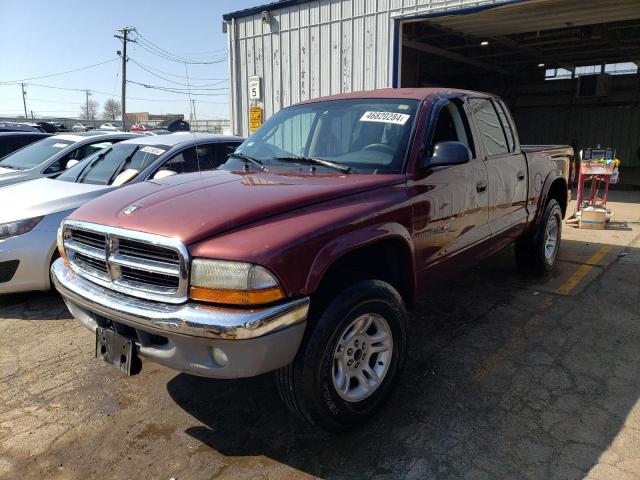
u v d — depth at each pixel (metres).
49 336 4.36
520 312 4.70
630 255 6.61
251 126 12.34
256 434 2.99
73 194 5.26
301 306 2.48
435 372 3.63
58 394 3.45
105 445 2.91
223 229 2.51
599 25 13.83
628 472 2.58
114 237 2.72
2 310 4.93
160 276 2.58
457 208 3.77
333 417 2.77
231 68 12.45
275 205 2.70
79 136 9.08
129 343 2.68
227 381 3.61
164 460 2.78
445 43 15.55
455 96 4.12
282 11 11.25
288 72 11.41
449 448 2.81
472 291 5.28
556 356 3.84
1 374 3.72
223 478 2.63
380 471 2.65
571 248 7.04
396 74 9.84
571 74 21.80
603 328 4.32
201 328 2.34
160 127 35.81
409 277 3.32
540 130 22.62
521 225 5.05
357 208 2.90
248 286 2.35
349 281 2.86
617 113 20.56
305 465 2.72
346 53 10.41
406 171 3.35
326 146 3.81
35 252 4.82
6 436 3.00
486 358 3.83
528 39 15.55
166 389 3.51
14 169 8.20
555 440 2.85
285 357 2.49
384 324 3.01
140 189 3.25
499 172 4.42
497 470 2.63
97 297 2.76
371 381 2.98
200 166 6.20
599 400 3.24
